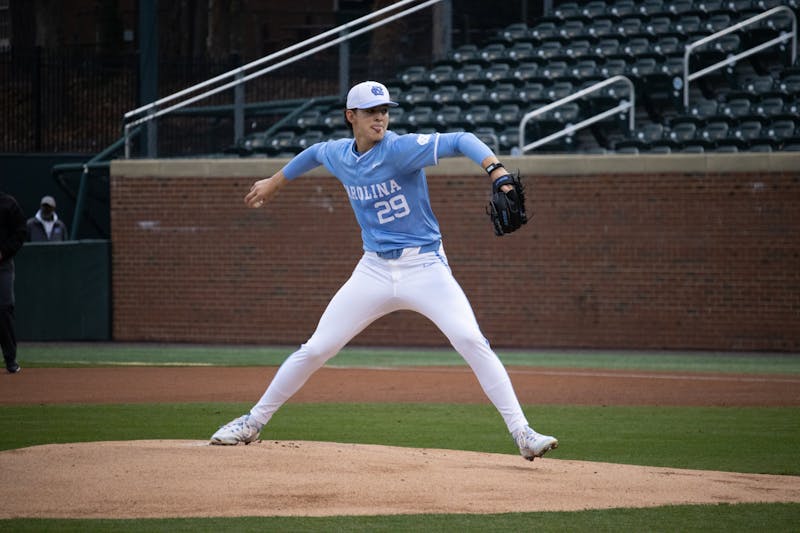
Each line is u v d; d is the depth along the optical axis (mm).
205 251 77188
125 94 103125
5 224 49094
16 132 97938
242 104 88500
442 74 92312
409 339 74188
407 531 19797
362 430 34750
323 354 26156
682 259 69250
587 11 96500
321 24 133875
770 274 67750
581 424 36562
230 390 45500
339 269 75000
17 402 41469
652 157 69438
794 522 20844
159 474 23812
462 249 72500
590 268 70688
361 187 25031
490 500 22438
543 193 71250
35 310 77875
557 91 83562
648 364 59312
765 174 67625
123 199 78438
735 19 88250
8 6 135125
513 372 53938
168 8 138750
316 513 21047
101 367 55531
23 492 22391
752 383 48906
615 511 21688
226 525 20031
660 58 86312
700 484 24641
